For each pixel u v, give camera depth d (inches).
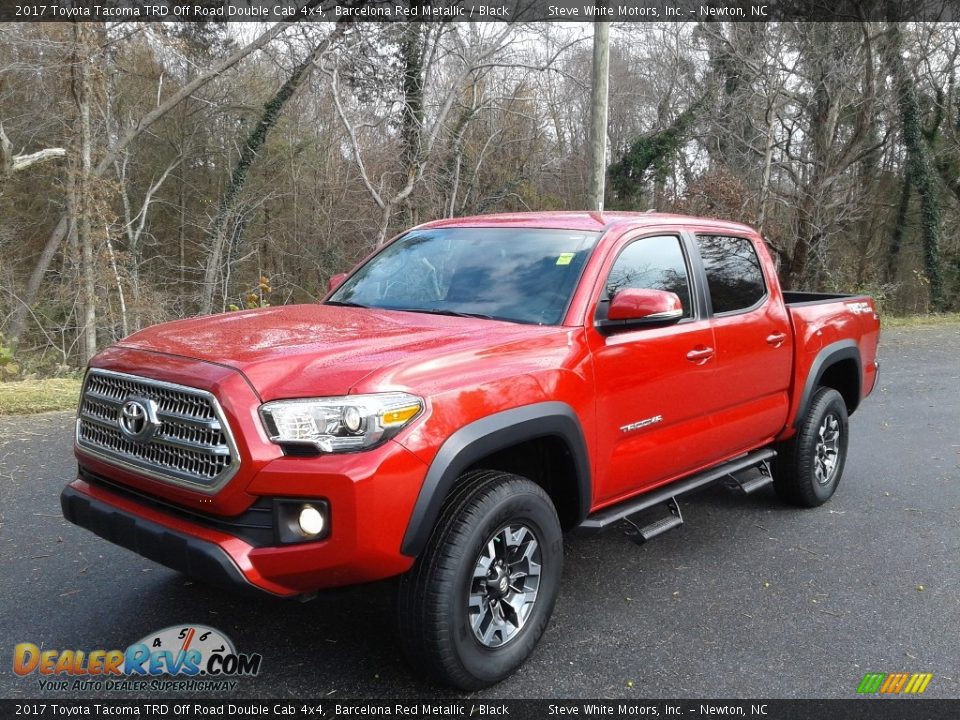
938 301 1067.9
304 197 1042.7
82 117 582.9
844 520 215.0
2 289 775.7
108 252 598.9
